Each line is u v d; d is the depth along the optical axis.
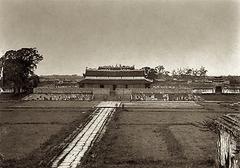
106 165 31.83
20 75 108.12
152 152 36.47
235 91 118.06
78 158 34.97
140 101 101.94
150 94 109.00
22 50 108.25
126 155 35.28
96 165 31.88
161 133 47.34
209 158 33.06
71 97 107.50
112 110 76.19
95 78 122.88
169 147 38.53
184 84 134.75
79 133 48.78
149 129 50.72
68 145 41.06
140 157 34.28
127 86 121.38
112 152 36.72
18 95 109.88
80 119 61.78
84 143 42.19
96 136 46.66
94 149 38.53
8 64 106.38
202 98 107.31
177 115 67.12
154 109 78.25
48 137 45.31
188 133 47.16
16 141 42.72
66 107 82.69
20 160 33.72
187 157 33.97
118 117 64.19
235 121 23.61
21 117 64.38
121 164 32.19
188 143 40.56
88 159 34.09
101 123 57.97
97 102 96.94
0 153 36.38
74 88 110.25
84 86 121.81
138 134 46.84
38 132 48.88
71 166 32.03
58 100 104.69
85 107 82.50
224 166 24.06
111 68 130.62
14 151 37.47
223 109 77.88
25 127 53.12
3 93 111.38
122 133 47.66
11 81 108.25
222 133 24.83
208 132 47.84
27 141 42.72
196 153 35.56
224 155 24.14
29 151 37.53
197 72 197.50
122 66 136.25
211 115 66.38
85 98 107.12
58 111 74.31
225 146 23.91
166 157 34.25
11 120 60.41
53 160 34.22
